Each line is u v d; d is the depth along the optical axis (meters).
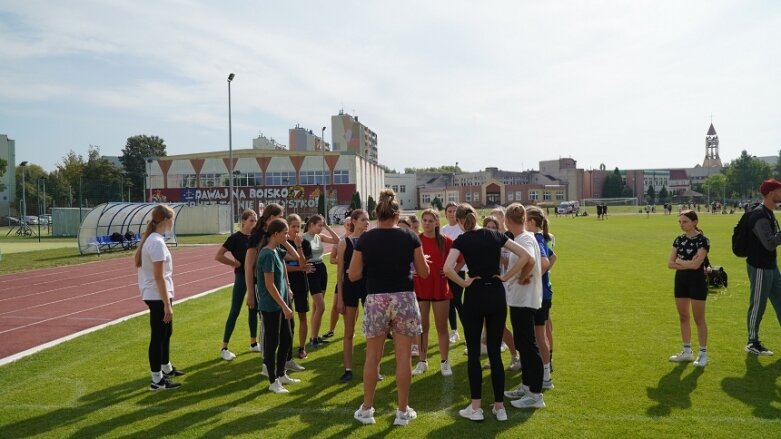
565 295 11.84
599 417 4.99
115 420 5.11
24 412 5.34
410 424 4.95
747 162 123.38
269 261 5.93
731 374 6.19
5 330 9.49
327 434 4.74
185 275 17.58
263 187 72.62
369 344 5.10
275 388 5.92
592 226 45.06
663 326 8.74
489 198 128.25
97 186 93.31
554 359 6.91
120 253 26.91
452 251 5.20
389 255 5.02
